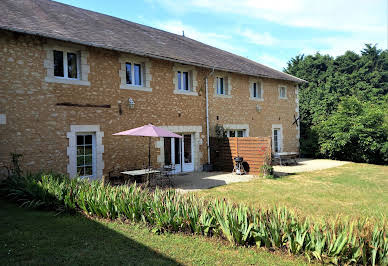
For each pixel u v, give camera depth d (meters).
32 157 7.65
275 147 16.14
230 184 8.84
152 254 3.69
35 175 6.76
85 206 5.33
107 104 9.17
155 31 14.55
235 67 13.09
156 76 10.52
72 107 8.41
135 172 8.28
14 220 4.96
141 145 10.01
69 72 8.65
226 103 13.23
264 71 15.18
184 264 3.42
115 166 9.30
